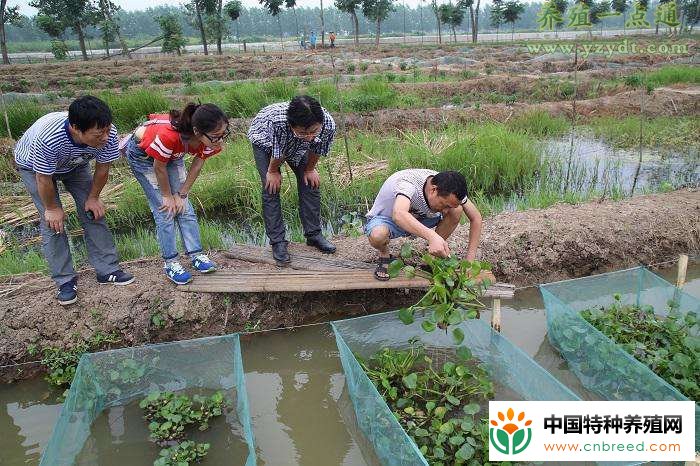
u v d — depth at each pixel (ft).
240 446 11.35
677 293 13.78
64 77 75.46
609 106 39.68
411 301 16.26
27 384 13.53
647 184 25.44
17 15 114.62
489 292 13.33
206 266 15.23
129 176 26.66
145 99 38.81
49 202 12.40
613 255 17.92
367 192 24.38
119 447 11.28
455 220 13.75
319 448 11.50
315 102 11.98
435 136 29.60
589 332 12.63
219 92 52.31
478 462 10.02
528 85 51.42
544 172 26.18
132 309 14.25
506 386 12.20
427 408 11.44
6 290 14.83
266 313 15.23
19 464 11.31
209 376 12.63
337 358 14.67
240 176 24.89
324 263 15.66
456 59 81.30
